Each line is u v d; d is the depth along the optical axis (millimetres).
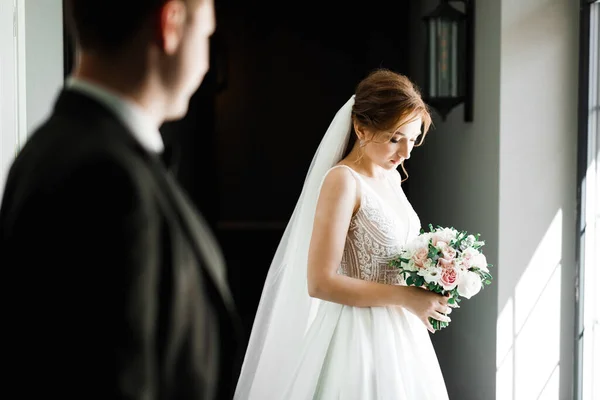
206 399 824
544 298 3234
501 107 3180
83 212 752
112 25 843
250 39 8680
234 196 8883
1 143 2883
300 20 8656
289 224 2604
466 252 2301
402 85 2281
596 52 3104
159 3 851
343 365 2340
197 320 819
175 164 964
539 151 3195
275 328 2578
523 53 3166
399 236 2385
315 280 2281
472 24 3602
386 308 2402
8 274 780
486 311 3400
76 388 735
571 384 3248
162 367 789
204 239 856
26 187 787
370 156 2336
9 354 768
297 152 8859
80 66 870
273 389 2551
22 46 2939
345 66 8719
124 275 747
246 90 8750
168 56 875
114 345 739
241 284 6855
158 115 898
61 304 742
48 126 833
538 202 3211
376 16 6734
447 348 4234
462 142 3846
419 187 4992
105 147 788
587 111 3113
